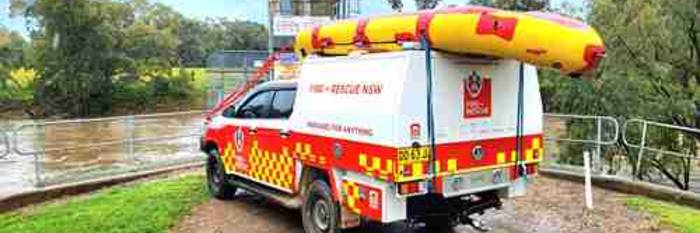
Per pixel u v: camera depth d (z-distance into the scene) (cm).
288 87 797
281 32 2011
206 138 987
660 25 1802
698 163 2056
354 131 643
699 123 1830
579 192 957
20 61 5925
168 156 1681
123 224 805
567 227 770
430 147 612
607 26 1884
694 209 846
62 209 916
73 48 5722
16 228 816
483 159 655
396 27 636
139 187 1070
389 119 596
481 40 570
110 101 5975
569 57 537
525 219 809
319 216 722
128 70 5972
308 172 737
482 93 648
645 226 760
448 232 765
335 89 674
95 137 2886
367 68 630
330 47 750
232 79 3328
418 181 607
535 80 696
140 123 3194
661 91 1873
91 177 1157
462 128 635
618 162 1495
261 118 838
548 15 573
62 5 5522
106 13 5734
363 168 632
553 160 1436
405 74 593
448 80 620
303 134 729
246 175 877
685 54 1872
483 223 791
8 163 1855
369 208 634
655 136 1758
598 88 1791
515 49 560
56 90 5822
